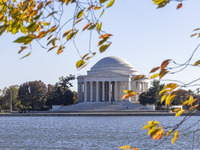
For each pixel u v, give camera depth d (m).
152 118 151.38
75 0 9.12
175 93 9.89
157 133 10.20
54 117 174.62
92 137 85.31
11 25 9.59
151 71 9.17
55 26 9.50
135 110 199.12
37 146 69.62
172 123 127.06
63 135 90.81
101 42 9.45
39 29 9.76
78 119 154.75
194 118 168.62
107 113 182.00
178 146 66.25
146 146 67.50
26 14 9.44
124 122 131.38
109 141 77.06
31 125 124.94
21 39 8.91
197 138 77.56
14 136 88.69
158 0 8.98
